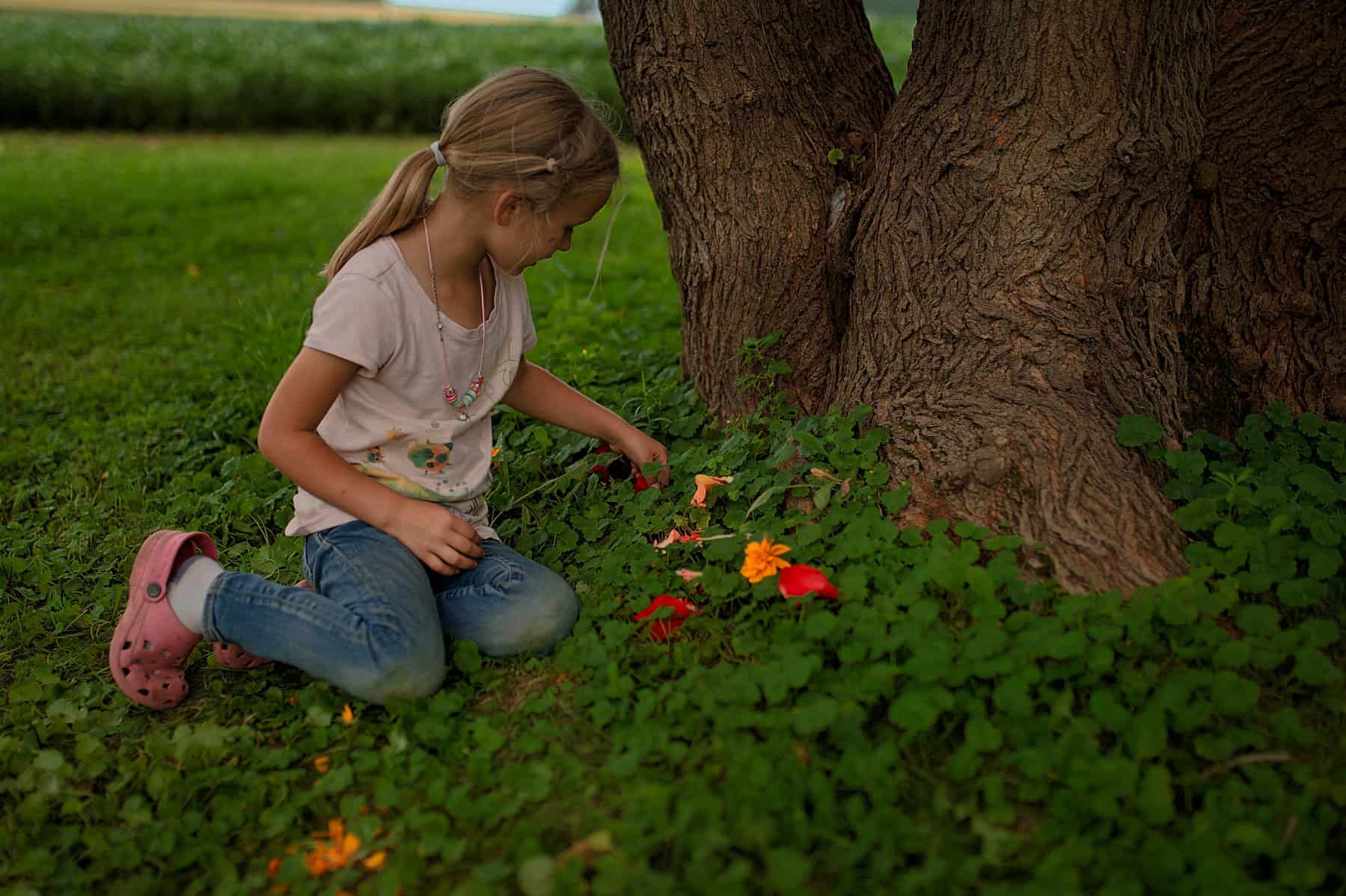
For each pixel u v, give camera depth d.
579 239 7.48
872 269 2.71
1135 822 1.59
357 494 2.17
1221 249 2.83
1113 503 2.13
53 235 7.95
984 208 2.51
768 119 2.92
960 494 2.22
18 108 17.30
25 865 1.73
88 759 1.98
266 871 1.72
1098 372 2.38
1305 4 2.70
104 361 5.02
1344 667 1.93
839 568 2.16
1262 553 2.04
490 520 2.87
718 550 2.25
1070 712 1.79
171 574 2.13
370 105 18.59
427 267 2.21
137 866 1.76
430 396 2.28
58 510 3.32
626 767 1.76
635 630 2.14
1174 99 2.50
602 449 3.04
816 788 1.66
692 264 3.09
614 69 3.07
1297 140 2.76
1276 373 2.77
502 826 1.75
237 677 2.31
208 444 3.76
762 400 2.96
